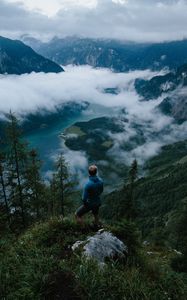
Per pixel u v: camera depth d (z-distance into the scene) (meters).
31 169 30.80
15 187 30.28
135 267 8.86
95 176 9.96
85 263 7.75
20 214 31.00
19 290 6.70
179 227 40.12
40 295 6.56
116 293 7.02
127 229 10.35
